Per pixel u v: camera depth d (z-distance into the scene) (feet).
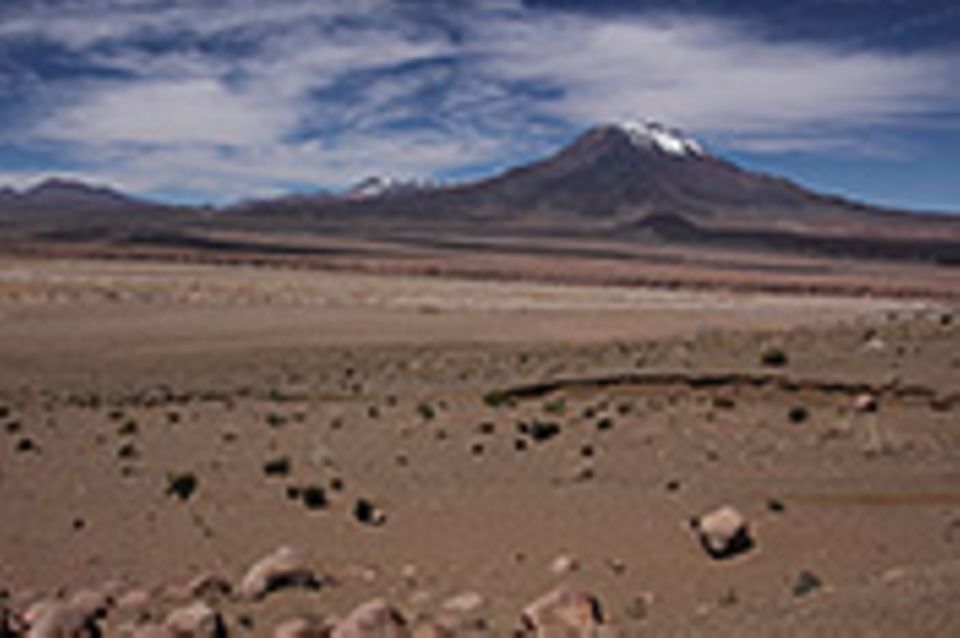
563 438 57.67
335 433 64.34
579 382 73.05
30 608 34.32
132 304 185.16
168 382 101.91
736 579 35.99
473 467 53.78
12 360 117.50
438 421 65.00
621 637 29.01
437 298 226.79
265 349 125.90
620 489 48.21
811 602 28.91
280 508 48.75
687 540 40.45
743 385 66.28
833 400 60.95
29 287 219.00
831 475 47.24
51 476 56.70
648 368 74.64
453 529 44.39
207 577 37.93
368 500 49.26
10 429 71.41
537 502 47.34
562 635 30.12
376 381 92.84
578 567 38.58
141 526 47.03
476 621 32.73
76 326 150.00
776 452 51.57
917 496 43.37
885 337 76.02
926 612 25.38
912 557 36.19
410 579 38.50
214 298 203.72
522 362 97.19
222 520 47.24
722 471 49.42
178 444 64.13
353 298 217.77
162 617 34.01
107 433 69.00
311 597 36.40
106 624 33.76
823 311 213.05
